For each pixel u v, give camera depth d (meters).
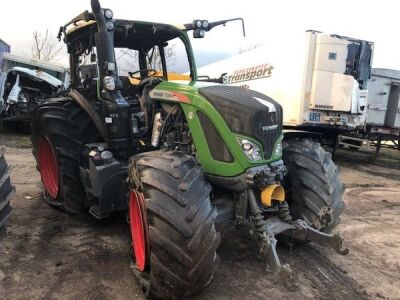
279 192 3.12
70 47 4.82
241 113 3.05
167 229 2.63
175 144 3.53
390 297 3.18
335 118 8.38
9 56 16.05
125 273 3.30
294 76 8.35
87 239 3.98
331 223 3.64
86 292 2.99
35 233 4.09
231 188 3.15
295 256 3.81
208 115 3.19
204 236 2.65
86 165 4.16
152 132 3.85
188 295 2.76
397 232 4.76
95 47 4.10
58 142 4.47
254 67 9.71
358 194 6.77
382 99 10.50
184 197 2.71
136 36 4.50
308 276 3.42
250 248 3.88
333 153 9.86
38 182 6.16
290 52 8.47
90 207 4.41
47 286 3.05
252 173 3.02
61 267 3.37
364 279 3.45
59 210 4.85
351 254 3.97
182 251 2.61
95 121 4.16
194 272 2.62
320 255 3.87
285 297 3.06
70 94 4.74
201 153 3.26
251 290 3.13
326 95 8.20
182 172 2.85
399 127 10.75
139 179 2.95
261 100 3.23
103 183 3.86
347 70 8.49
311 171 3.71
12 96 12.67
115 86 3.89
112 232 4.19
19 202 5.10
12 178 6.34
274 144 3.19
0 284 3.05
